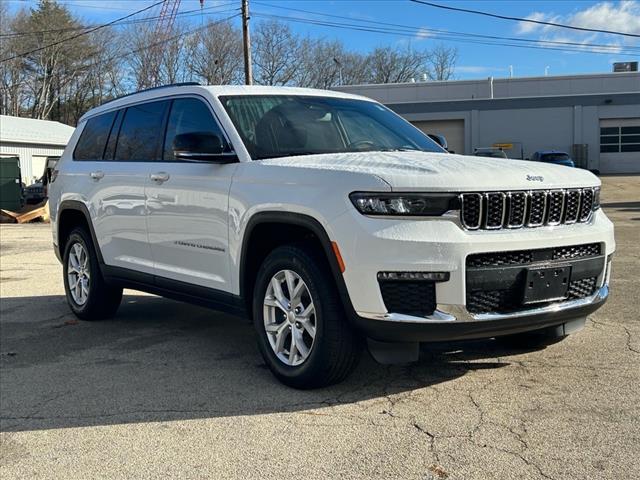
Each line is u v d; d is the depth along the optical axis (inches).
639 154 1585.9
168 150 206.8
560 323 162.2
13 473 126.0
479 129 1651.1
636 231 520.1
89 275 250.2
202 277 190.2
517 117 1630.2
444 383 166.4
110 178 229.8
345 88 1879.9
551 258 153.6
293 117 193.9
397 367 180.4
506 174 149.9
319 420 145.1
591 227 163.2
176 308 280.1
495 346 197.8
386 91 1860.2
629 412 143.6
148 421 149.1
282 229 168.1
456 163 158.4
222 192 178.4
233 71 2249.0
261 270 169.9
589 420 139.9
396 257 139.1
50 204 275.4
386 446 130.7
